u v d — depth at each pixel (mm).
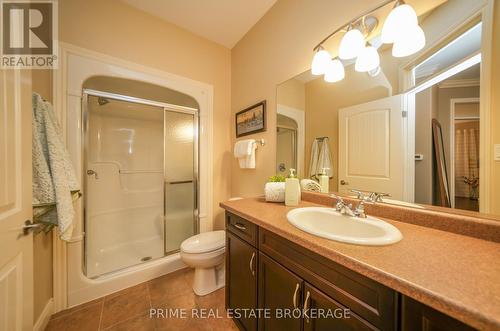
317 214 1056
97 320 1280
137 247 2135
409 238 704
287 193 1245
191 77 1963
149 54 1719
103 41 1506
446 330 413
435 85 829
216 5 1634
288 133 1529
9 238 718
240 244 1154
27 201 829
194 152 2088
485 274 478
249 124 1903
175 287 1631
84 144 1509
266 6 1650
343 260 575
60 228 1058
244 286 1122
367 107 1074
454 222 755
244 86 2000
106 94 1669
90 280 1470
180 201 2123
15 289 756
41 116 1065
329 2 1215
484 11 705
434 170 842
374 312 532
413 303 463
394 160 971
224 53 2195
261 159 1788
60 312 1331
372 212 1006
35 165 1013
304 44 1384
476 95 729
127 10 1613
